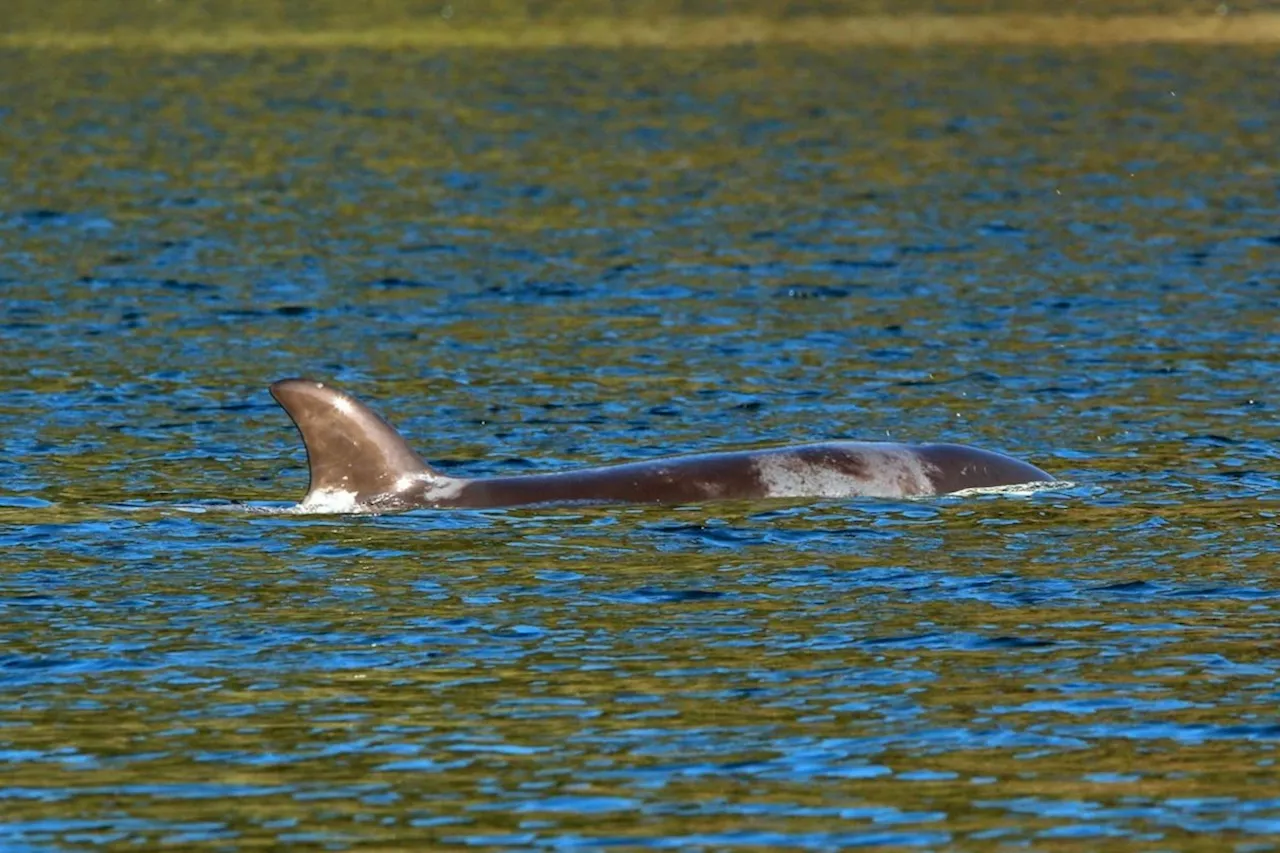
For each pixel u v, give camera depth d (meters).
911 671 62.12
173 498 86.88
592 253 162.75
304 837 49.72
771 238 169.62
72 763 54.78
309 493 84.88
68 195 194.75
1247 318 133.50
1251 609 68.38
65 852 48.94
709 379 115.69
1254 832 49.38
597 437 100.94
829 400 109.88
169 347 125.38
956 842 49.03
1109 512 82.94
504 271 154.50
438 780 53.44
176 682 61.47
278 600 70.25
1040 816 50.56
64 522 81.69
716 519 81.44
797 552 76.56
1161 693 59.75
